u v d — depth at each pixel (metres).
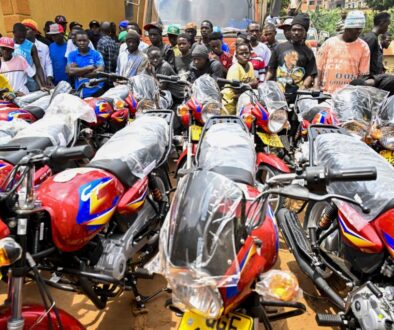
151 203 3.18
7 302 2.00
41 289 1.99
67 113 3.78
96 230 2.41
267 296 1.78
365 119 3.85
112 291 2.69
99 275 2.34
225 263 1.69
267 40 8.16
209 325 1.82
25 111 4.50
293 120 5.26
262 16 10.26
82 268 2.40
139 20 9.91
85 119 3.95
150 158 3.11
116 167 2.72
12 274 1.91
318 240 3.00
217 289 1.63
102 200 2.46
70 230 2.25
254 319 1.96
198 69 5.56
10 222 2.01
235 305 1.83
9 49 5.85
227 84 4.83
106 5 12.57
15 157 2.94
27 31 6.98
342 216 2.54
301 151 3.86
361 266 2.44
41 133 3.40
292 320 3.02
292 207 4.61
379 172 2.62
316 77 5.41
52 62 7.48
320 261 2.89
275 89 4.39
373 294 2.19
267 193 1.89
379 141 3.63
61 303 3.19
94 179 2.50
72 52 6.48
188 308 1.65
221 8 9.02
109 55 7.43
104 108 4.88
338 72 5.16
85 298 3.26
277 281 1.75
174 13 9.10
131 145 3.07
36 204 2.08
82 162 3.86
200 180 1.87
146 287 3.39
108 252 2.57
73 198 2.31
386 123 3.57
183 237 1.71
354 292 2.30
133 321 2.98
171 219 1.81
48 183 2.43
